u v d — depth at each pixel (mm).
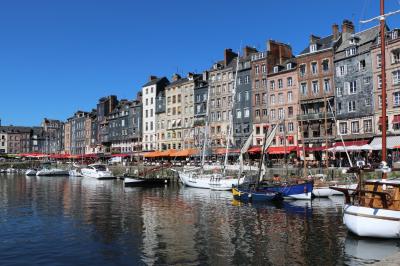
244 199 42031
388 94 61562
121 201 43781
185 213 34219
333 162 60656
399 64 59938
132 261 19859
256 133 85625
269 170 57906
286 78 79938
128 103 132000
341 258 19703
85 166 108500
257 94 86125
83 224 29375
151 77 123812
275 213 33469
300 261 19422
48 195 51469
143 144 120688
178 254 20953
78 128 165250
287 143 78438
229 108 92500
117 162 110750
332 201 40562
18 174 119500
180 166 77062
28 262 19906
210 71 97562
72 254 21203
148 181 64875
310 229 26484
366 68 65250
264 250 21469
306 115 74250
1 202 43531
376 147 53812
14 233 26344
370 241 22484
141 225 28812
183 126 106062
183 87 106750
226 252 21188
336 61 70938
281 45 86812
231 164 67562
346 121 68375
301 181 43656
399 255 15383
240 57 93125
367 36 68625
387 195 22641
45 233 26281
